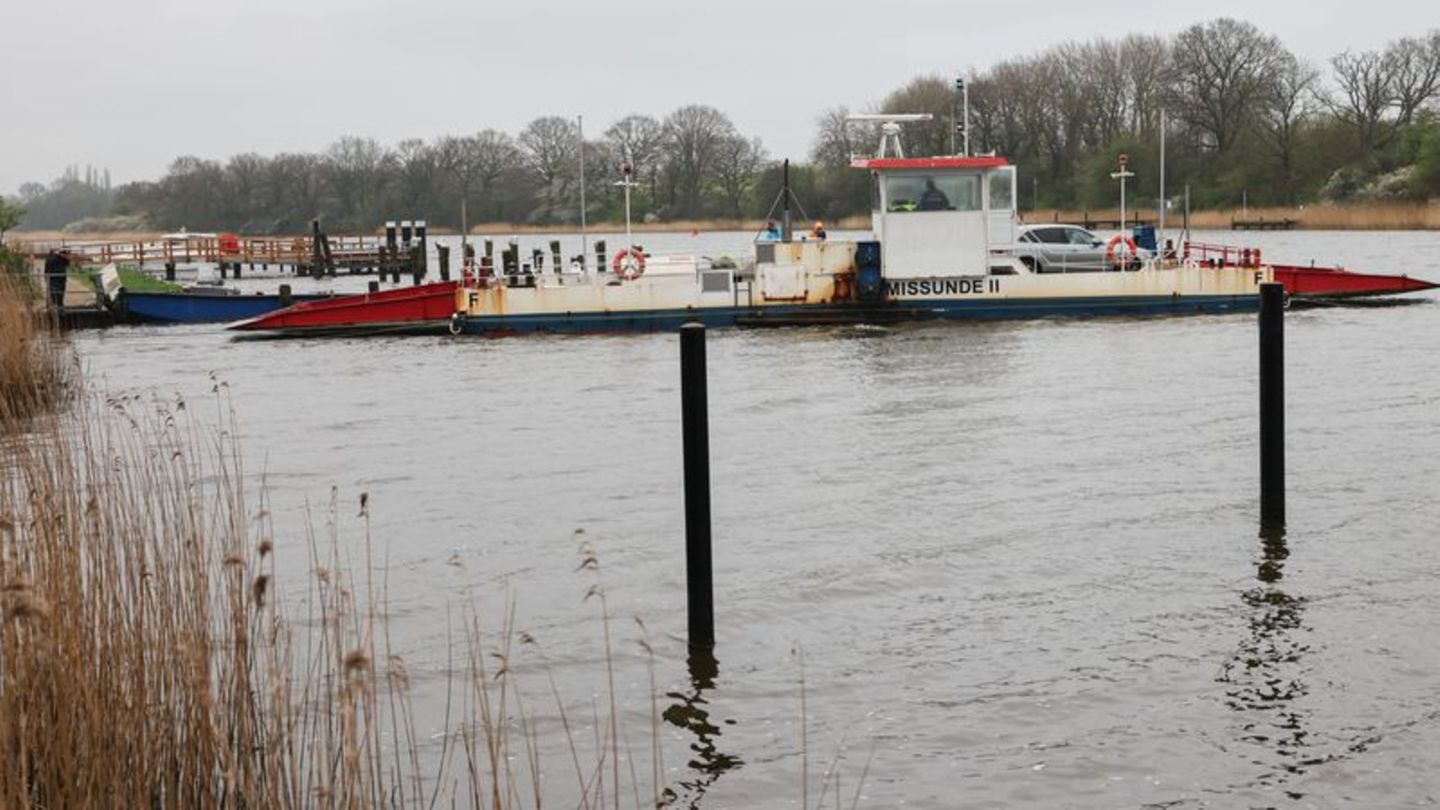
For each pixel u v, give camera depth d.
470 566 15.37
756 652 12.59
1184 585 14.12
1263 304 15.40
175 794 8.05
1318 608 13.30
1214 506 17.16
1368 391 25.97
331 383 31.09
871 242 38.56
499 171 141.50
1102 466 19.67
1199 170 128.12
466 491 19.23
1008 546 15.70
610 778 10.17
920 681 11.86
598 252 40.94
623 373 31.34
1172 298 39.44
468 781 10.04
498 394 28.70
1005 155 130.38
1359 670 11.77
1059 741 10.63
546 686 11.81
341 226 144.62
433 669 12.14
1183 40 130.62
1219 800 9.66
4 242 58.62
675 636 13.02
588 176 137.12
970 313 38.94
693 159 132.75
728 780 10.10
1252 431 22.11
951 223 38.59
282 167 149.75
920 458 20.61
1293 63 131.00
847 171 92.44
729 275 38.66
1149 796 9.74
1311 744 10.45
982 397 26.44
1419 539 15.43
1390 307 41.84
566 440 23.16
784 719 11.14
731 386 28.73
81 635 8.38
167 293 46.75
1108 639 12.70
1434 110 129.12
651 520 17.28
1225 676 11.75
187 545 10.00
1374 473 18.64
